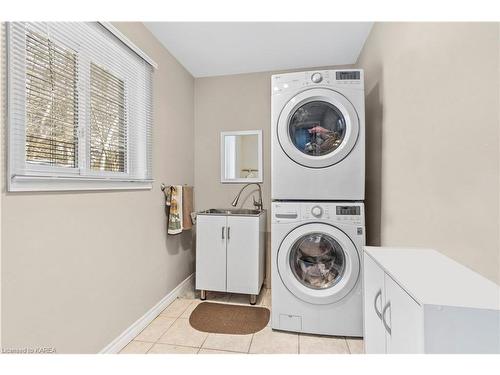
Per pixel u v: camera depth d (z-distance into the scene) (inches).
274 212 72.8
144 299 76.9
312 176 72.0
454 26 38.2
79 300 53.1
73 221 51.8
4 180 39.5
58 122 49.9
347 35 86.0
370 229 83.7
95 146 59.9
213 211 114.0
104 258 60.5
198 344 67.7
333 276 74.7
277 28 81.9
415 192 51.6
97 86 59.9
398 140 60.5
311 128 75.5
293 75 72.6
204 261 95.2
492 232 30.8
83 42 55.2
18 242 41.3
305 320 71.6
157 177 85.0
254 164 114.5
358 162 70.3
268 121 113.3
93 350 56.7
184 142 107.5
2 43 39.5
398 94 60.4
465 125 35.9
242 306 90.7
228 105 116.6
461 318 23.1
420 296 24.7
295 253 74.9
